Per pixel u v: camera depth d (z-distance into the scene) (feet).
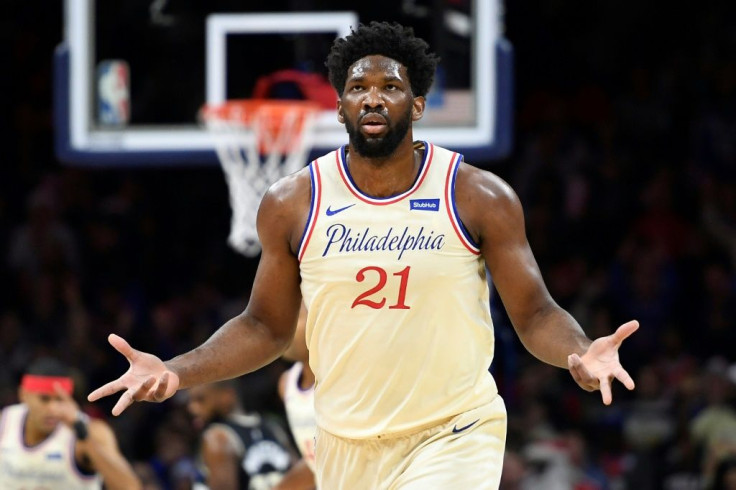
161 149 57.98
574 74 96.94
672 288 79.87
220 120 57.52
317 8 57.82
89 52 58.39
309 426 43.06
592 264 83.56
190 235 87.66
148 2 58.75
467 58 56.24
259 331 29.48
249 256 86.74
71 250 84.17
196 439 68.44
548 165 88.12
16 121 92.79
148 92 58.39
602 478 65.31
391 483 28.22
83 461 46.52
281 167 57.16
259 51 58.08
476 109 55.93
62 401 45.39
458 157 28.58
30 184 91.66
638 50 96.58
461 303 27.84
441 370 27.84
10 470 46.73
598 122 93.50
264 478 50.88
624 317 79.05
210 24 58.39
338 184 28.32
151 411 72.59
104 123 58.29
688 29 96.43
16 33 94.63
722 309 78.79
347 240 27.86
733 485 56.34
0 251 87.15
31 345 78.28
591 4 98.43
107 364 77.97
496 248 28.19
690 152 89.76
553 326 27.81
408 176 28.12
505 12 98.43
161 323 80.28
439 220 27.84
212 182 88.99
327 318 28.14
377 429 28.12
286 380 45.68
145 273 85.30
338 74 28.73
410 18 57.00
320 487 29.63
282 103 57.47
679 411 65.98
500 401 28.96
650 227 83.92
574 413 70.90
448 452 27.78
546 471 62.03
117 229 85.92
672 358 75.56
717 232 83.41
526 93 97.35
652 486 64.13
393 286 27.58
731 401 64.54
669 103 92.17
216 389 51.55
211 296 82.74
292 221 28.58
